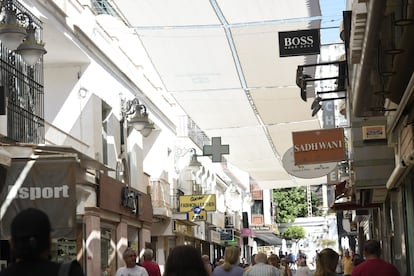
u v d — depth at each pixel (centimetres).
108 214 1889
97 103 1939
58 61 1898
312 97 1861
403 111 909
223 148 2344
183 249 516
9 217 1182
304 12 1275
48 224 371
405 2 725
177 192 2995
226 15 1295
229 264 1061
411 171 1175
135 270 1154
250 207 6744
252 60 1580
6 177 1191
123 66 2222
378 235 2245
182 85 1802
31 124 1362
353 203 2038
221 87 1812
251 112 2075
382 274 821
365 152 1348
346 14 1205
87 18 1886
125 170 2206
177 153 3102
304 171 1756
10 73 1289
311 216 7862
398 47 902
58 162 1202
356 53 933
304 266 1528
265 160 2908
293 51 1327
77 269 362
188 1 1217
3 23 1077
